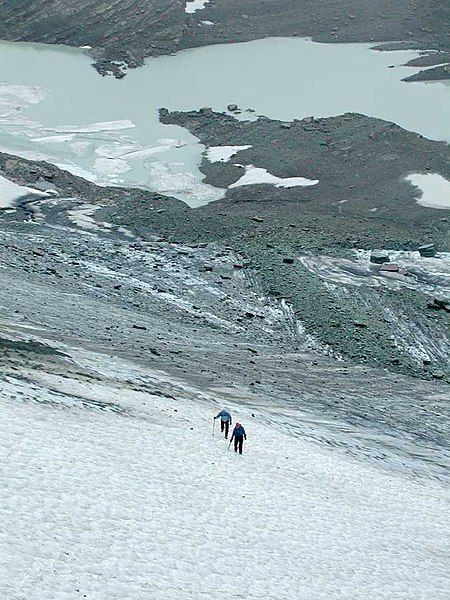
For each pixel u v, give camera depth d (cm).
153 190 9888
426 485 3478
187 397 3591
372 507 2966
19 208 8325
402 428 4203
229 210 8900
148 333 4759
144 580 1792
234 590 1912
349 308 6044
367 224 8325
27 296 4866
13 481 2045
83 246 6956
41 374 3106
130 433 2812
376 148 10481
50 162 10650
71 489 2125
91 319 4719
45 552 1747
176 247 7219
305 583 2105
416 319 6019
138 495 2277
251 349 5053
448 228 8319
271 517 2516
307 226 8156
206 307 5881
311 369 4925
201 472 2695
